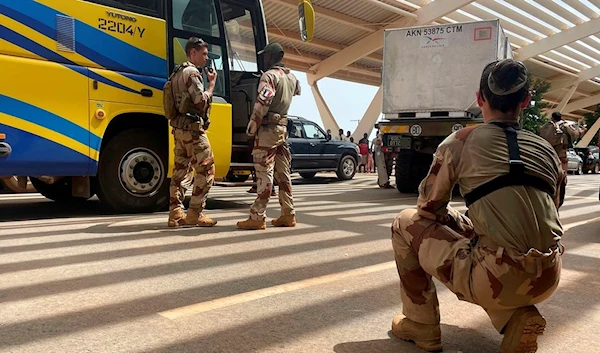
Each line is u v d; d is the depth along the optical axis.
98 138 5.92
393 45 9.84
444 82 9.45
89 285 3.25
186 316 2.74
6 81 5.32
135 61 6.21
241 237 4.92
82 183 6.41
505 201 1.97
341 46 25.16
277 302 3.02
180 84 5.04
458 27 9.33
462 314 2.90
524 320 2.03
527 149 2.04
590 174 25.84
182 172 5.34
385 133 9.98
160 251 4.23
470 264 2.06
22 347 2.28
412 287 2.38
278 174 5.59
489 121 2.16
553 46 25.34
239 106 7.51
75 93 5.75
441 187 2.16
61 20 5.68
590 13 23.77
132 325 2.58
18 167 5.46
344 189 11.69
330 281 3.49
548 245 1.97
